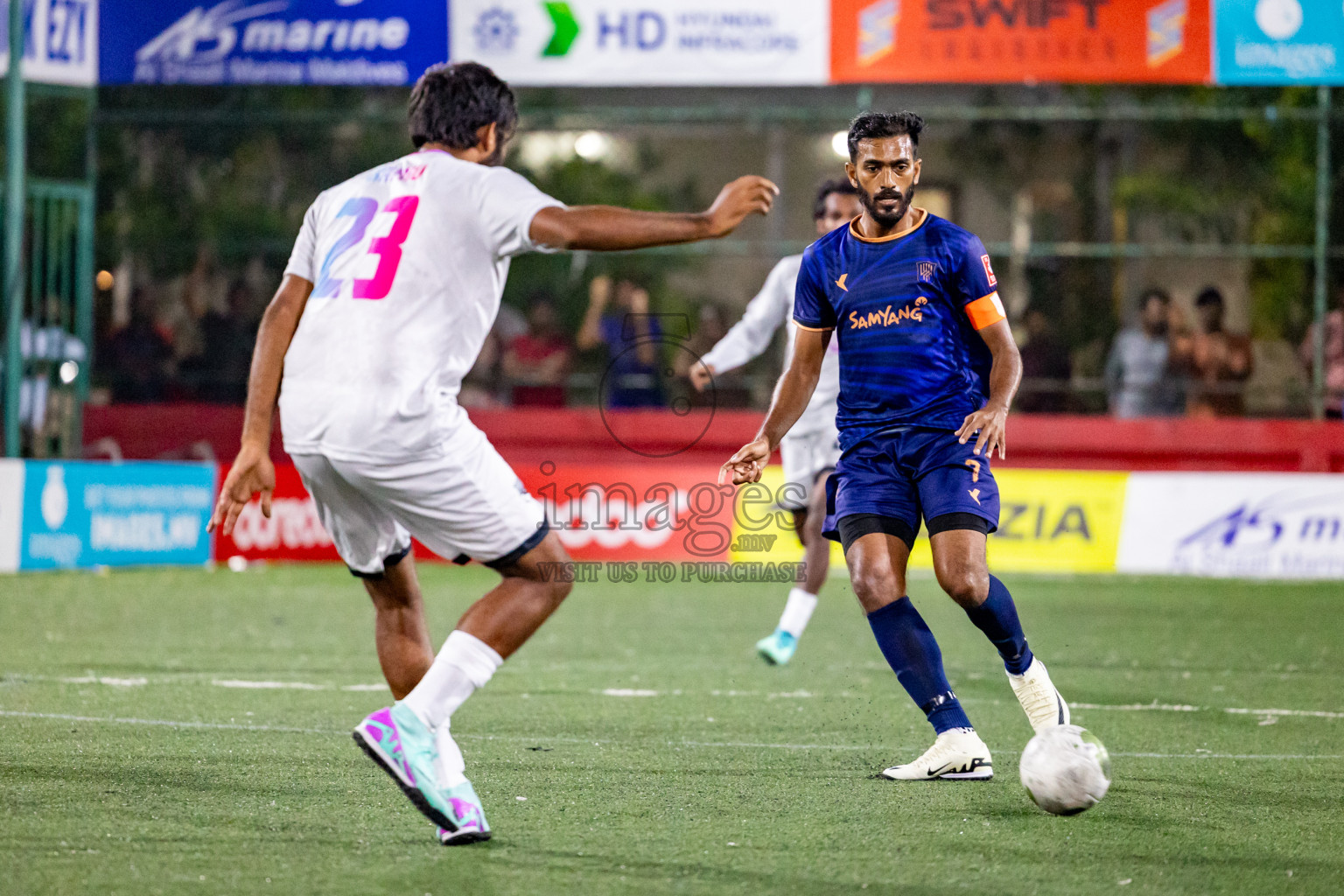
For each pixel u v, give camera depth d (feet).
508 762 48.93
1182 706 63.21
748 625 94.79
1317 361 138.82
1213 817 41.63
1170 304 141.59
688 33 125.80
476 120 37.81
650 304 149.69
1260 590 115.96
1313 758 51.29
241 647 79.61
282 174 151.12
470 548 36.78
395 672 40.45
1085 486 125.90
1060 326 144.97
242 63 126.82
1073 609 102.83
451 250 36.04
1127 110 134.21
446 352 36.19
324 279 37.11
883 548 45.93
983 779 46.39
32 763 47.14
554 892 33.45
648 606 105.81
